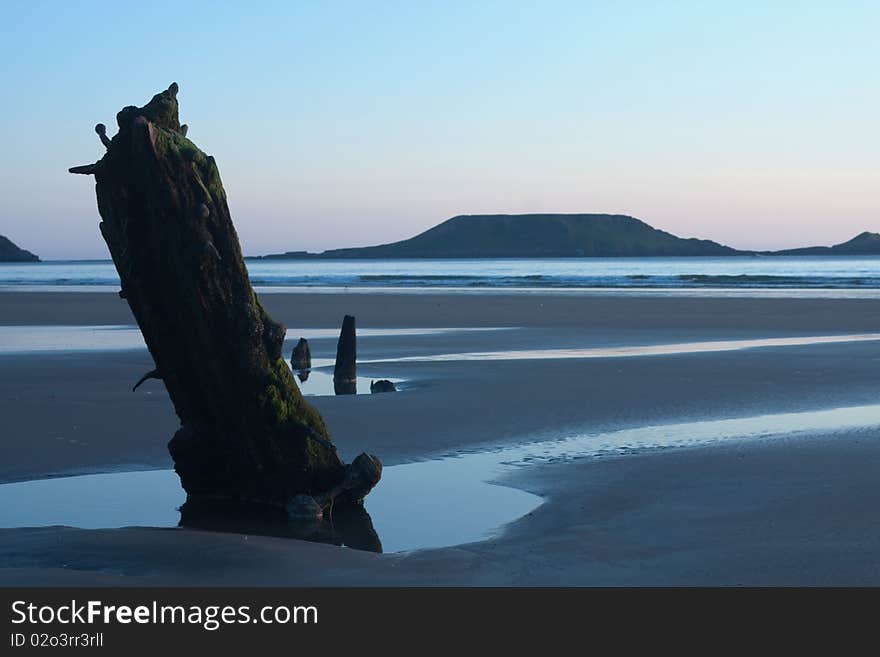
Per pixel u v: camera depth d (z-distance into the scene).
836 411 15.69
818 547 8.13
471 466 12.27
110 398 16.91
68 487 11.32
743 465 11.64
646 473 11.45
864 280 76.25
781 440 13.22
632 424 14.77
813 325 33.53
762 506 9.64
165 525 9.86
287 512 10.20
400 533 9.51
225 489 10.82
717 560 7.88
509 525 9.58
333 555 8.33
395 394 17.61
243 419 10.37
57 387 18.23
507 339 29.20
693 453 12.50
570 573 7.68
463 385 18.78
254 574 7.78
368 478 10.50
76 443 13.36
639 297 53.75
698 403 16.61
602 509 9.92
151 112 9.49
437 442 13.60
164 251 9.65
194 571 7.87
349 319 19.88
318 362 23.97
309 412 10.67
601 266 187.88
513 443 13.52
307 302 50.12
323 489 10.47
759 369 21.12
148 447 13.16
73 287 75.88
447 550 8.46
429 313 41.25
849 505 9.52
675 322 35.44
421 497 10.83
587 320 36.75
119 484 11.47
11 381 19.08
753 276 89.88
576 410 15.95
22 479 11.62
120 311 43.41
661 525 9.11
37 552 8.34
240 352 10.09
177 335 10.23
